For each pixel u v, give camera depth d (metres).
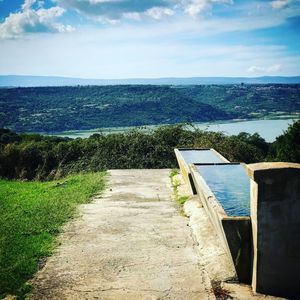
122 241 5.81
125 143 15.02
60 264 4.94
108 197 8.94
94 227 6.54
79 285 4.35
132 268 4.79
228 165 8.67
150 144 14.91
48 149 16.36
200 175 7.21
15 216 7.23
